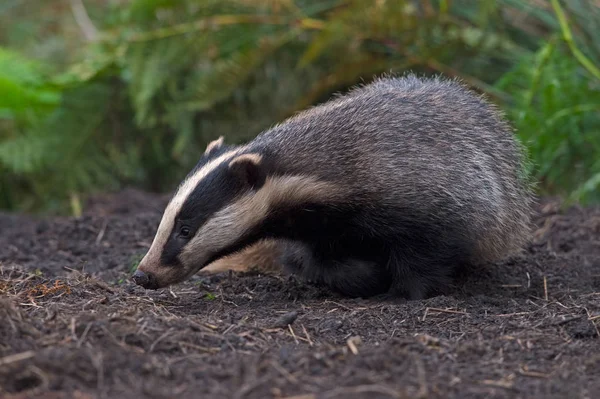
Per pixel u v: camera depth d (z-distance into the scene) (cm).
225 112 2023
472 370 782
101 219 1496
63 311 905
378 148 1073
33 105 1964
